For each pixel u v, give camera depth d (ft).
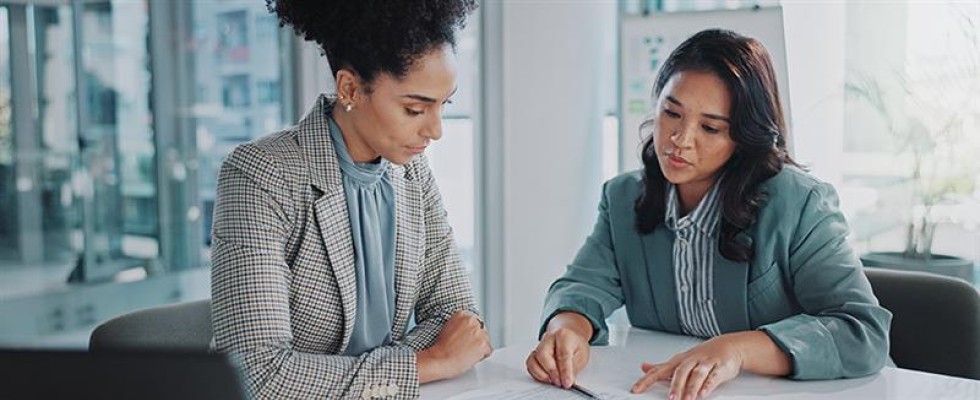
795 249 4.94
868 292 4.73
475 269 11.36
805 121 10.36
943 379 4.35
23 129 10.19
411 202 4.64
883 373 4.46
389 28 3.71
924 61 9.84
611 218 5.66
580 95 10.90
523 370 4.51
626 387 4.23
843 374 4.35
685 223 5.20
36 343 1.74
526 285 11.13
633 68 10.49
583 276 5.58
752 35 9.93
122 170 10.64
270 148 4.13
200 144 10.62
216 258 3.98
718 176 5.10
